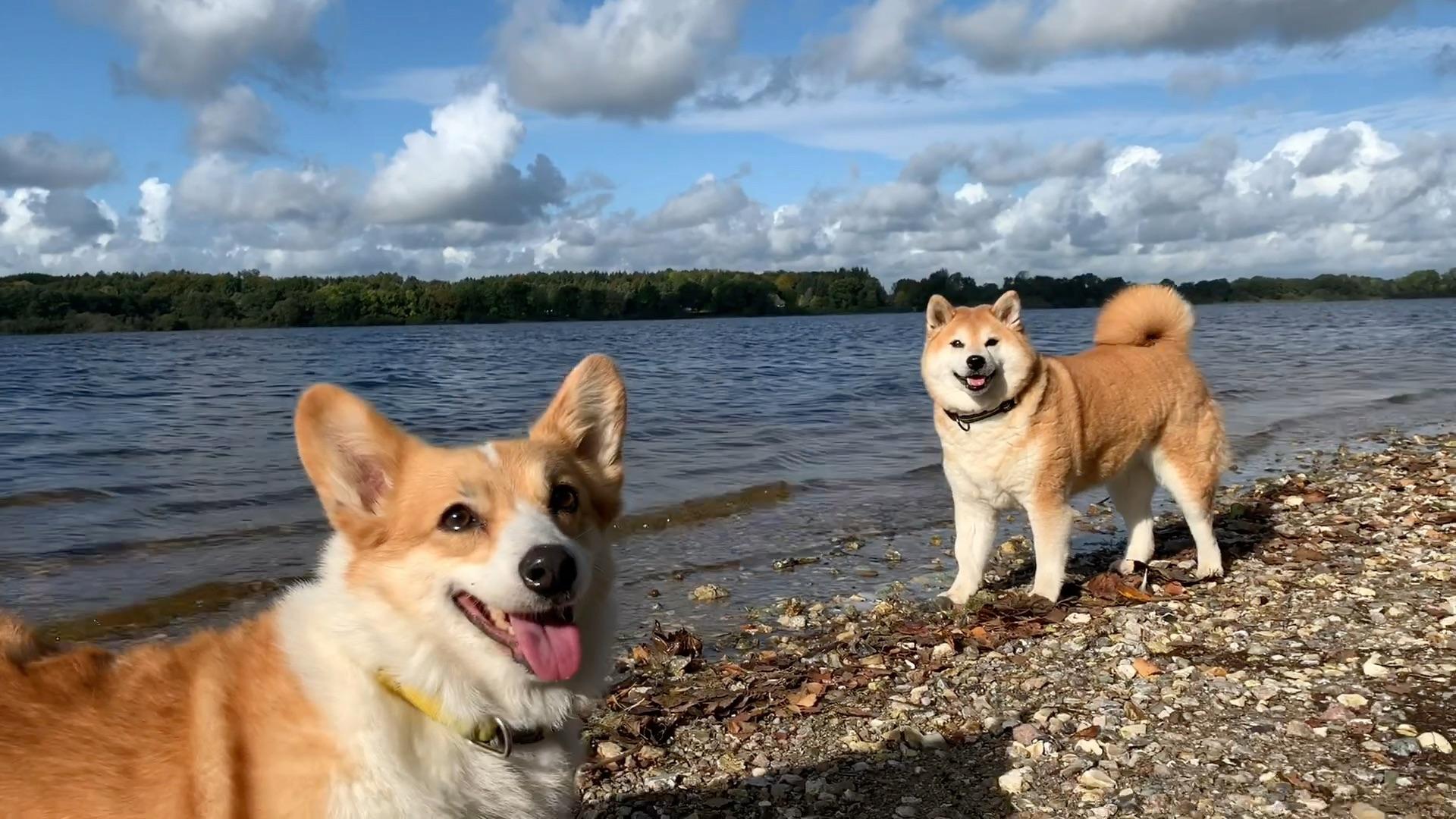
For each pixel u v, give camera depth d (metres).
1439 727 0.92
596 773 0.96
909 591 1.63
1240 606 1.34
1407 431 3.34
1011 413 1.47
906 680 1.17
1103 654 1.18
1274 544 1.70
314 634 0.61
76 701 0.59
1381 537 1.68
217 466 2.57
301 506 2.11
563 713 0.65
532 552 0.62
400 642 0.60
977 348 1.45
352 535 0.64
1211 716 0.99
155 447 2.90
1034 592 1.49
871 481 2.52
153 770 0.56
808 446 3.07
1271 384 5.14
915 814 0.86
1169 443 1.60
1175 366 1.63
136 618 1.44
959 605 1.50
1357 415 3.81
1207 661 1.13
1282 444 3.09
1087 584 1.51
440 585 0.62
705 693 1.15
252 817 0.57
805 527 2.06
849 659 1.26
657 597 1.59
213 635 0.65
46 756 0.56
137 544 1.80
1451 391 4.69
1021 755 0.95
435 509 0.64
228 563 1.69
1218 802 0.83
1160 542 1.82
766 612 1.51
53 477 2.41
